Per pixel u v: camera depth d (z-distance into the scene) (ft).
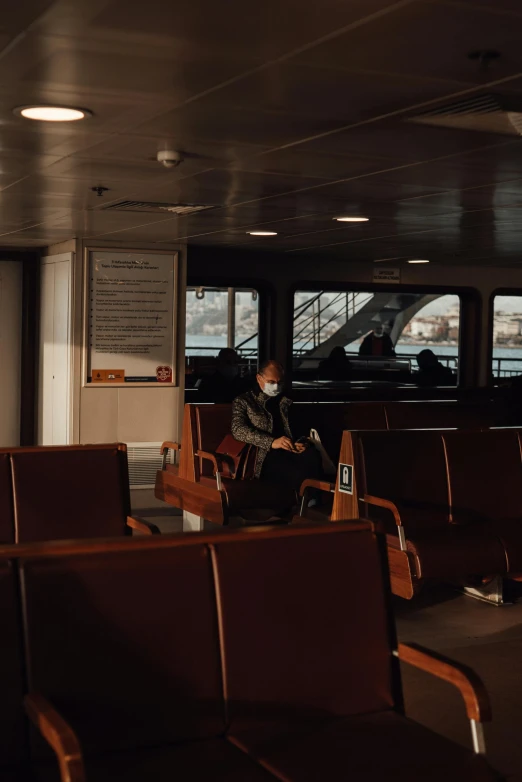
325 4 10.32
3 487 17.71
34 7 10.55
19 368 40.55
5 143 18.40
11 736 8.79
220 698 9.73
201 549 9.94
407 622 19.88
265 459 26.09
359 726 9.99
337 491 20.85
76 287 35.60
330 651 10.34
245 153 19.08
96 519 18.48
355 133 17.07
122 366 36.37
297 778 8.62
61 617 9.10
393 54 12.24
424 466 20.71
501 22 10.91
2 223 31.40
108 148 18.75
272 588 10.15
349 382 48.32
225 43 11.85
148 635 9.45
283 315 44.70
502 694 15.70
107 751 9.14
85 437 35.96
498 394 42.19
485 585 21.66
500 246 38.09
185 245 37.17
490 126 16.30
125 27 11.25
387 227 31.96
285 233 34.12
